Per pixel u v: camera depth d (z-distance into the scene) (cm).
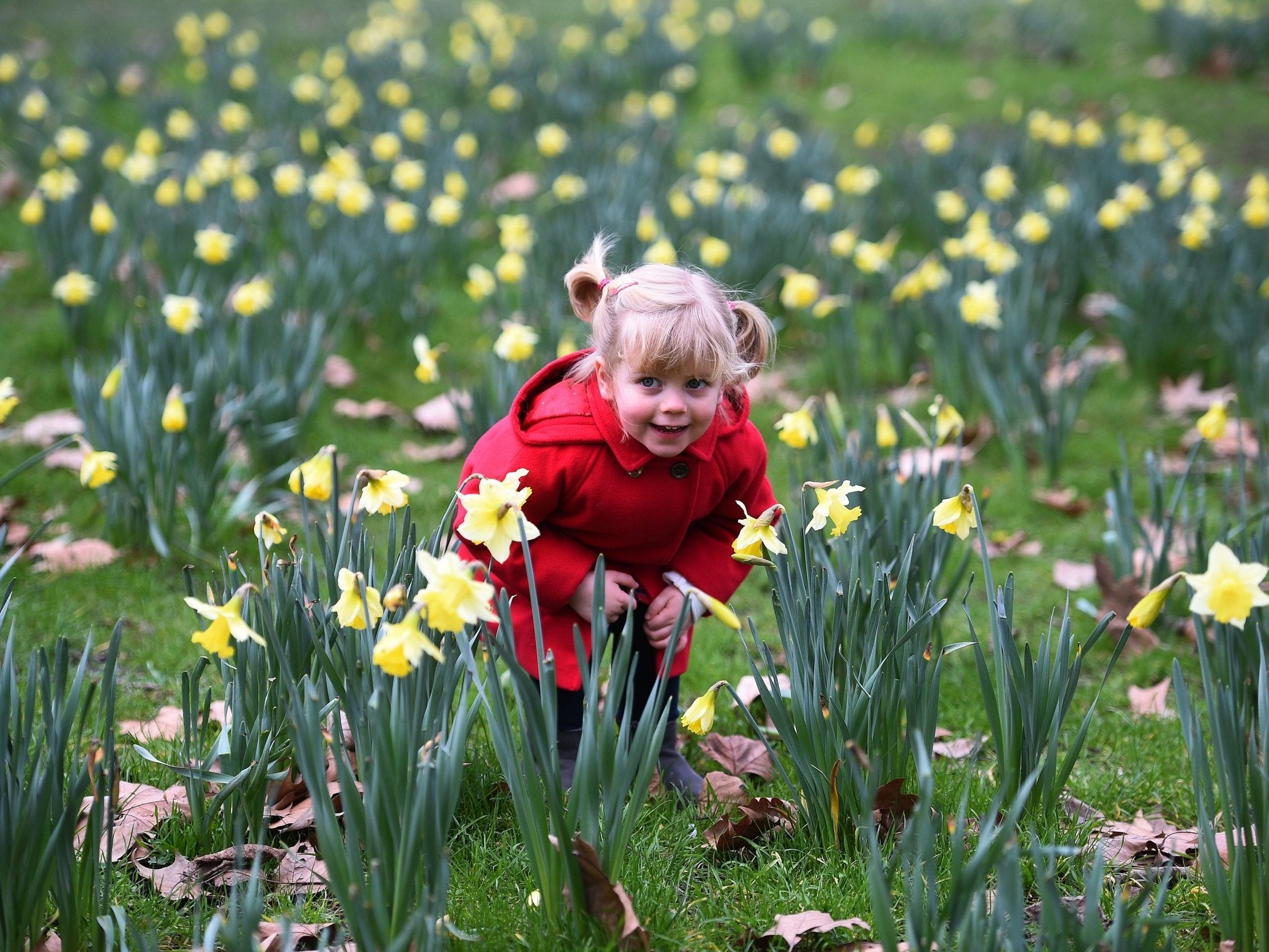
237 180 580
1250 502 389
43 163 650
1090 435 452
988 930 163
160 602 322
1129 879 209
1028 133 806
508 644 176
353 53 948
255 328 405
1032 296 474
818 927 191
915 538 212
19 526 362
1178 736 266
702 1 1327
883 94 989
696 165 638
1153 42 1149
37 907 176
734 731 269
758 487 236
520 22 1130
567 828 181
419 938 161
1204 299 476
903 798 213
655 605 226
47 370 465
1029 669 209
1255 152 852
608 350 201
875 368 473
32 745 239
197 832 216
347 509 372
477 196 659
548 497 213
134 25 1161
